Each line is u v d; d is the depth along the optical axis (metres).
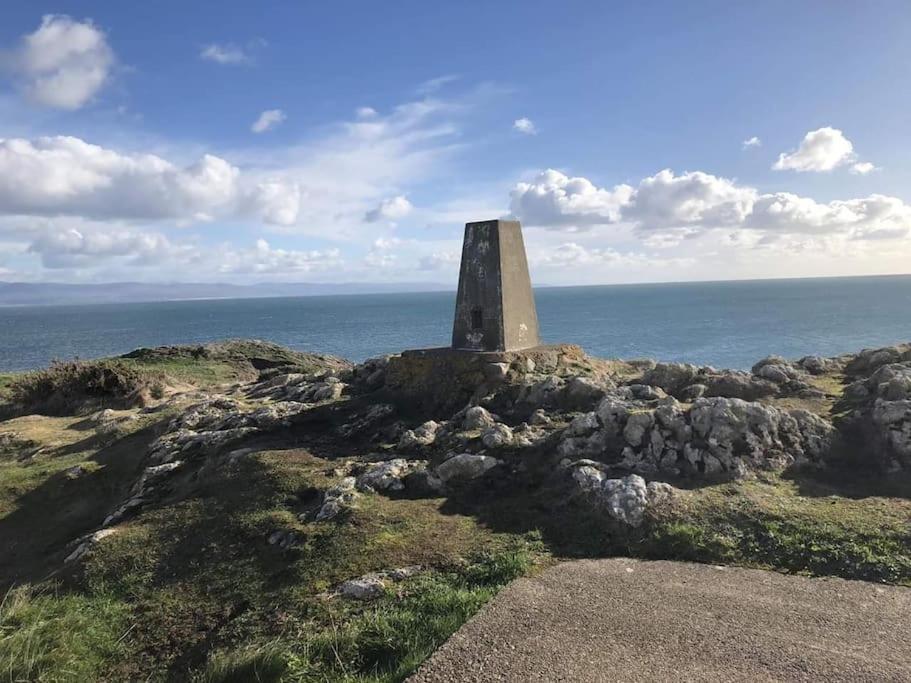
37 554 8.97
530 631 4.75
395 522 7.02
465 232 11.74
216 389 16.20
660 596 5.19
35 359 53.16
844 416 7.96
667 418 7.70
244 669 5.04
